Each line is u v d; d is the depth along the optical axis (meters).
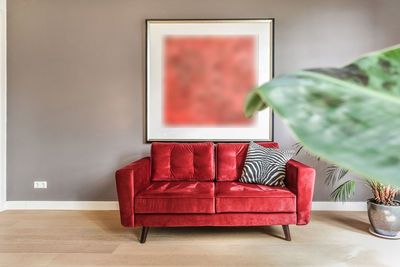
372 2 2.77
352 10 2.78
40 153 2.92
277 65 2.82
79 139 2.91
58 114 2.91
